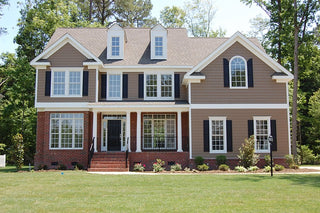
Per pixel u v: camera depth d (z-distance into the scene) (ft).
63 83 70.44
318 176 51.88
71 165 67.92
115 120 74.18
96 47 80.28
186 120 73.92
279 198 33.17
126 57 77.51
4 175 52.90
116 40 77.87
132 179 47.65
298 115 108.37
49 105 69.00
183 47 81.56
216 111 68.33
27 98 102.99
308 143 108.06
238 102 68.64
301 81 121.08
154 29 78.43
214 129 68.33
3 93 115.96
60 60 70.85
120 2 136.98
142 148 73.67
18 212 27.07
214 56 69.26
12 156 67.46
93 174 54.49
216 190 37.99
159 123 74.84
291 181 45.80
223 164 64.34
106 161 63.52
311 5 83.46
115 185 41.96
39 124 70.79
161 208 28.37
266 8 96.17
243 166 63.46
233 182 44.73
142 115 74.64
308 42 88.58
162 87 75.46
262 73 69.56
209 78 68.90
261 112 68.64
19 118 107.65
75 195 34.86
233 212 27.09
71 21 115.55
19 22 114.32
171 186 41.19
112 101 73.36
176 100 74.64
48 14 106.42
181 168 65.77
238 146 67.67
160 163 64.90
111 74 75.15
